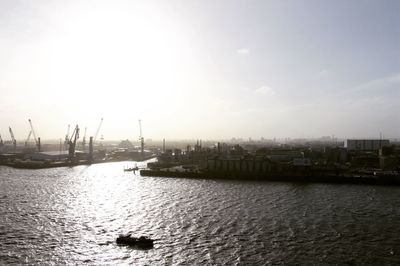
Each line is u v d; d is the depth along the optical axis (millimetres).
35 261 69062
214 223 98688
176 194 157250
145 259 70000
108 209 121062
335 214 110250
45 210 117938
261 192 161625
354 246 77125
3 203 129750
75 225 97188
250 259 69188
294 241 80875
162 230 91562
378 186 183125
